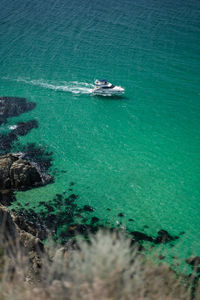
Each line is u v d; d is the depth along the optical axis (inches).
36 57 3353.8
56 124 2541.8
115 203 1828.2
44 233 1568.7
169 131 2498.8
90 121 2600.9
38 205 1780.3
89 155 2235.5
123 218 1717.5
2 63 3270.2
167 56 3339.1
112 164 2156.7
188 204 1844.2
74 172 2070.6
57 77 3093.0
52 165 2122.3
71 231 1595.7
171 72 3129.9
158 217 1738.4
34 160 2155.5
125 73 3129.9
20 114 2625.5
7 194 1854.1
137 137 2436.0
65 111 2699.3
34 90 2930.6
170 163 2181.3
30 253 729.6
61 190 1908.2
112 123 2586.1
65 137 2405.3
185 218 1743.4
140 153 2269.9
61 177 2018.9
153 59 3302.2
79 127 2527.1
